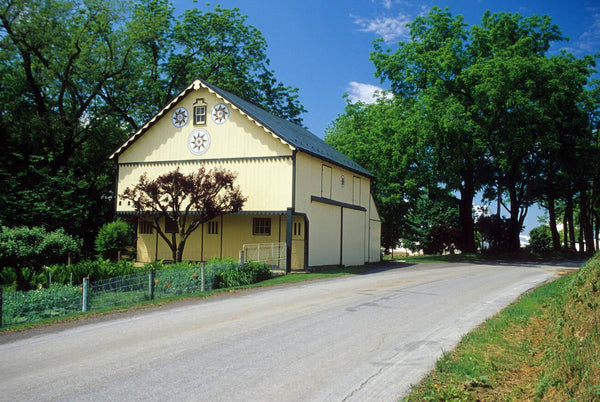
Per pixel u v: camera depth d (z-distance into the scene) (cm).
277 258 2094
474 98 3212
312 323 955
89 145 3316
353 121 4262
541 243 4544
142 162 2520
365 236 3116
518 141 3148
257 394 548
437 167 3394
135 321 970
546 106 3194
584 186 4253
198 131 2406
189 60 3775
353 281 1791
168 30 3731
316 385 582
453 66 3306
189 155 2414
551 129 3238
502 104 3158
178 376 611
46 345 770
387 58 3850
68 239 1546
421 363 675
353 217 2911
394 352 735
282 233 2388
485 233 4616
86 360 682
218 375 617
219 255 2486
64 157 3039
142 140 2533
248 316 1029
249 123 2292
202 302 1231
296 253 2325
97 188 3391
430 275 2100
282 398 537
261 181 2231
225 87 3622
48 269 1498
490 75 3142
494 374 620
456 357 697
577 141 3688
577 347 531
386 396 546
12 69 2925
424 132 3178
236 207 2048
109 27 3123
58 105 3047
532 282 1770
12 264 1434
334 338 827
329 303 1217
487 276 2048
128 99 3381
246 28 3931
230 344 780
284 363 673
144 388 564
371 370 643
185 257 2538
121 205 2544
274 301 1251
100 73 3109
